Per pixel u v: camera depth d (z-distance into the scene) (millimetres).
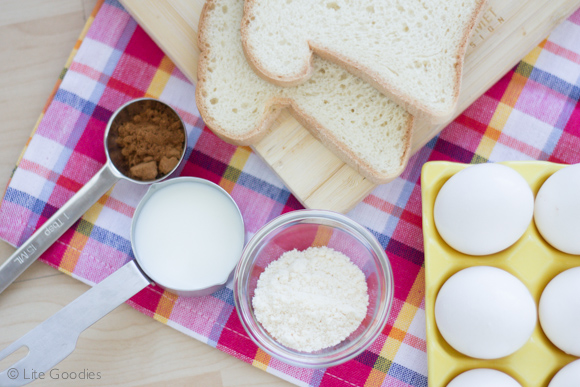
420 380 457
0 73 467
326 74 441
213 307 461
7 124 469
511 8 436
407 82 431
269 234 444
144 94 468
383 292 436
